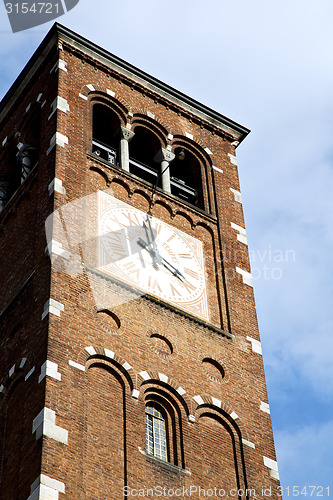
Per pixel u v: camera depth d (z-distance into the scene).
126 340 36.97
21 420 33.81
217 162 49.47
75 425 32.69
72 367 34.38
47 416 32.19
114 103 47.88
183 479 33.91
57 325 35.44
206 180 48.25
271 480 35.91
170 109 49.97
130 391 35.34
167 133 48.72
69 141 43.38
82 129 44.53
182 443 35.12
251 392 38.62
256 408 38.12
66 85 46.28
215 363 38.84
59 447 31.61
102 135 48.03
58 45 48.00
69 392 33.50
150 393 36.19
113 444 33.34
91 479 31.70
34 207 42.19
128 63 49.31
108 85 48.31
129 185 43.62
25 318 37.34
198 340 39.22
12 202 44.53
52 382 33.34
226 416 37.12
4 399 35.78
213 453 35.62
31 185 43.41
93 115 47.59
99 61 48.66
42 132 45.06
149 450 34.75
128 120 47.59
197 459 35.00
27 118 47.91
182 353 38.19
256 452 36.47
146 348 37.31
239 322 41.22
